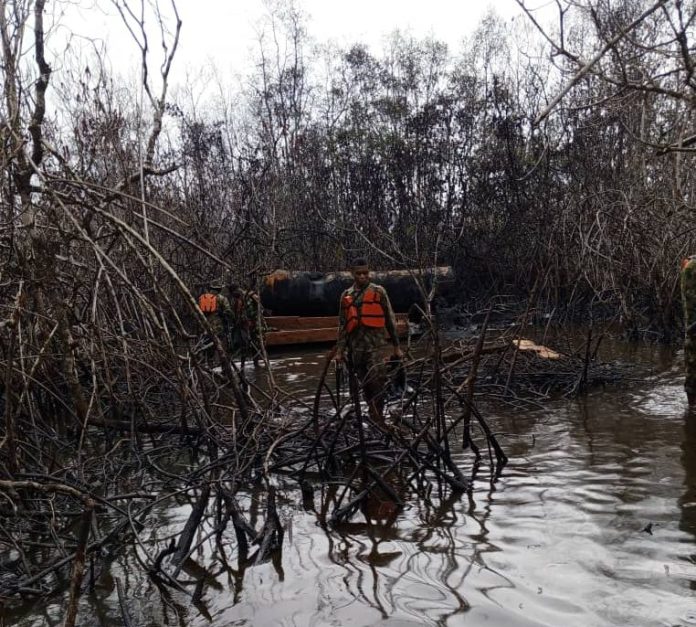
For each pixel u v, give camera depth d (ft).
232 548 14.05
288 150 69.10
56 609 11.85
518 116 63.87
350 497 16.48
